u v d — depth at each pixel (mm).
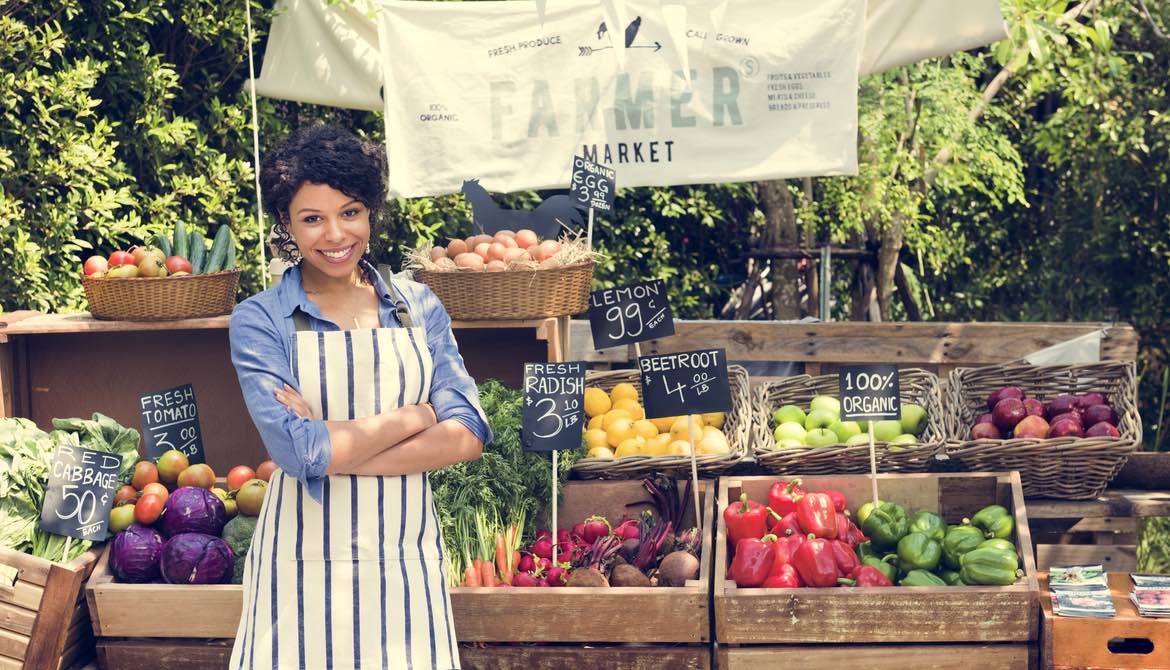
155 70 5121
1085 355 4539
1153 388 7359
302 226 2270
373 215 2398
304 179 2232
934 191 7641
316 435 2213
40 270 4621
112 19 5004
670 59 4734
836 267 7648
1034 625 2990
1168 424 7289
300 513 2291
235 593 3111
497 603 3068
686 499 3588
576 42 4785
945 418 3947
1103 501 3650
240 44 5445
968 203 7738
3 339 3699
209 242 5293
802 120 4691
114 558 3191
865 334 4867
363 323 2396
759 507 3371
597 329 3699
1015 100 7570
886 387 3434
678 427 3959
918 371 4168
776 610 3027
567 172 4844
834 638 3020
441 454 2344
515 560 3342
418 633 2293
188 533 3217
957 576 3199
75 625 3152
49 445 3385
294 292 2361
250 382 2266
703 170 4762
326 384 2303
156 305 3578
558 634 3068
